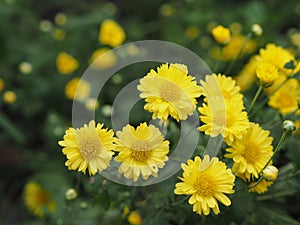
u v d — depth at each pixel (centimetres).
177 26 93
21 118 86
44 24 90
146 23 102
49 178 72
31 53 87
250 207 52
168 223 52
